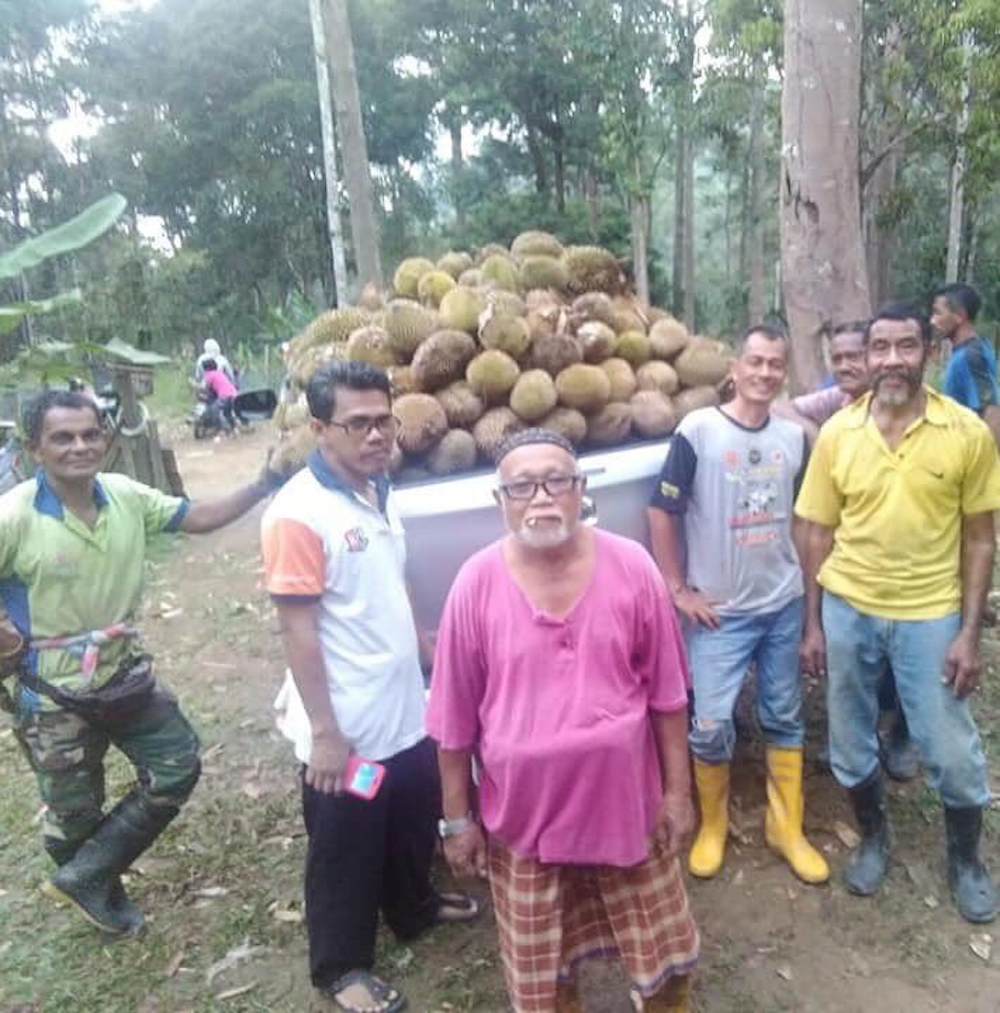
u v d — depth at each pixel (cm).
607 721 201
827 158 467
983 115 1015
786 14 470
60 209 3312
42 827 369
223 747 427
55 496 264
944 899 301
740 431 299
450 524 294
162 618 594
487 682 210
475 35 2805
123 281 2681
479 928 301
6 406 704
